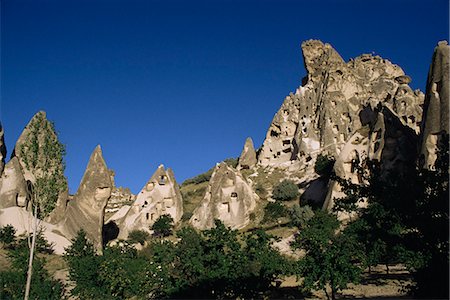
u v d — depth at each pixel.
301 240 25.17
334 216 35.31
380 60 84.38
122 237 56.81
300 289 28.67
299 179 63.84
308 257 24.28
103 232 58.09
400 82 77.94
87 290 29.45
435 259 15.16
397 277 29.95
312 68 82.00
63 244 46.06
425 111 42.19
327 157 61.28
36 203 26.94
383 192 16.25
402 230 16.31
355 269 23.48
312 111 74.12
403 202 15.52
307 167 66.00
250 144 76.94
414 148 46.19
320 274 23.77
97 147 53.34
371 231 16.73
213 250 25.28
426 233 15.35
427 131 40.62
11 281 29.16
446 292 14.95
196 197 73.75
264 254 25.16
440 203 15.05
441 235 15.02
